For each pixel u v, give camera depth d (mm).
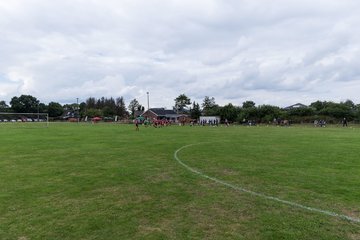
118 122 95312
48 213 6309
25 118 112000
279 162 12914
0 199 7277
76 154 15258
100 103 161875
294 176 9953
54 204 6910
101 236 5211
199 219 5980
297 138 27609
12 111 147625
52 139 24688
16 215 6184
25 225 5676
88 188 8336
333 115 88500
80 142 21922
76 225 5676
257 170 11000
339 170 11094
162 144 20641
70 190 8117
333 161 13273
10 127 51688
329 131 43000
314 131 42875
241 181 9203
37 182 9023
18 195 7625
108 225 5676
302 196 7566
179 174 10234
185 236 5195
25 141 22781
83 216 6141
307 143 22359
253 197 7488
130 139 24859
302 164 12414
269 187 8477
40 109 152250
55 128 47688
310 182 9086
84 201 7152
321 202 7086
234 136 29812
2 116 104875
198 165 12055
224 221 5875
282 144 21328
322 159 13875
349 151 17141
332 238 5137
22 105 149625
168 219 5980
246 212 6383
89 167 11555
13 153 15672
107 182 9039
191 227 5578
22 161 13016
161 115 123000
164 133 34219
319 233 5324
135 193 7855
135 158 13914
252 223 5773
